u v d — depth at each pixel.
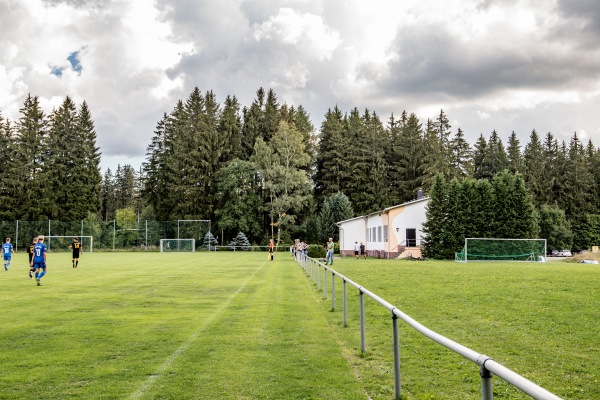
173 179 72.50
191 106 79.81
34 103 70.06
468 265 30.27
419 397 5.36
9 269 28.22
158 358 7.05
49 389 5.67
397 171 78.62
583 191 77.56
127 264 32.22
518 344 7.83
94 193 73.12
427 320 10.02
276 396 5.42
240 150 75.56
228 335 8.65
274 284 18.08
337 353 7.36
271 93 87.81
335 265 29.97
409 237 44.72
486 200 42.97
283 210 66.62
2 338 8.42
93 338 8.41
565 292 14.43
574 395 5.43
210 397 5.40
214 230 71.25
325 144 80.06
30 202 65.81
